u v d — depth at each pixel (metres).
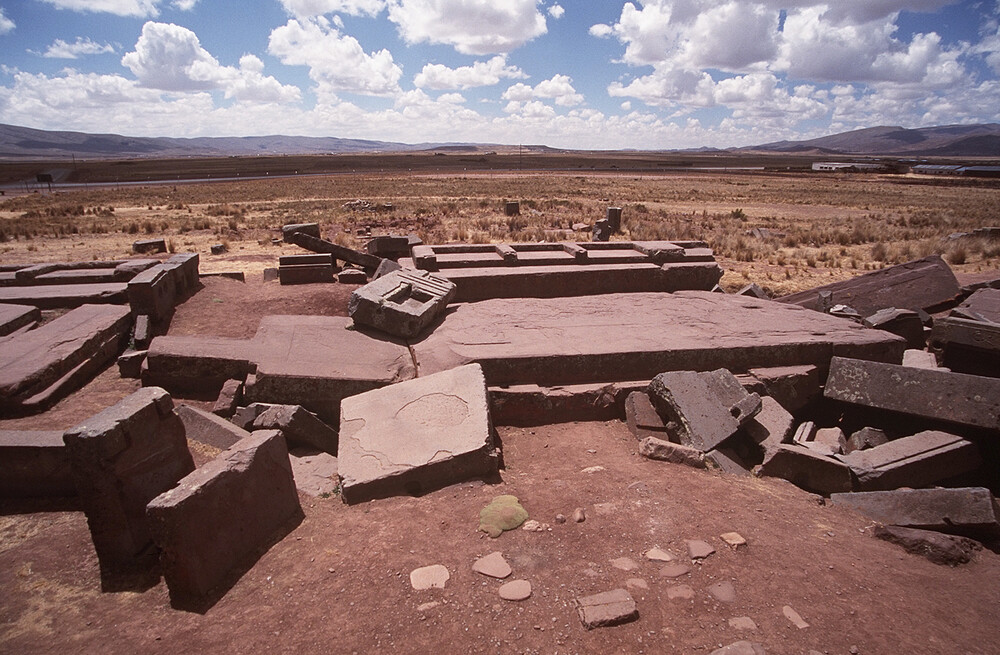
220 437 6.30
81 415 6.92
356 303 8.99
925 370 7.12
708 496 5.37
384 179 71.75
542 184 62.91
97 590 4.19
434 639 3.51
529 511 5.03
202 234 24.23
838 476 6.09
